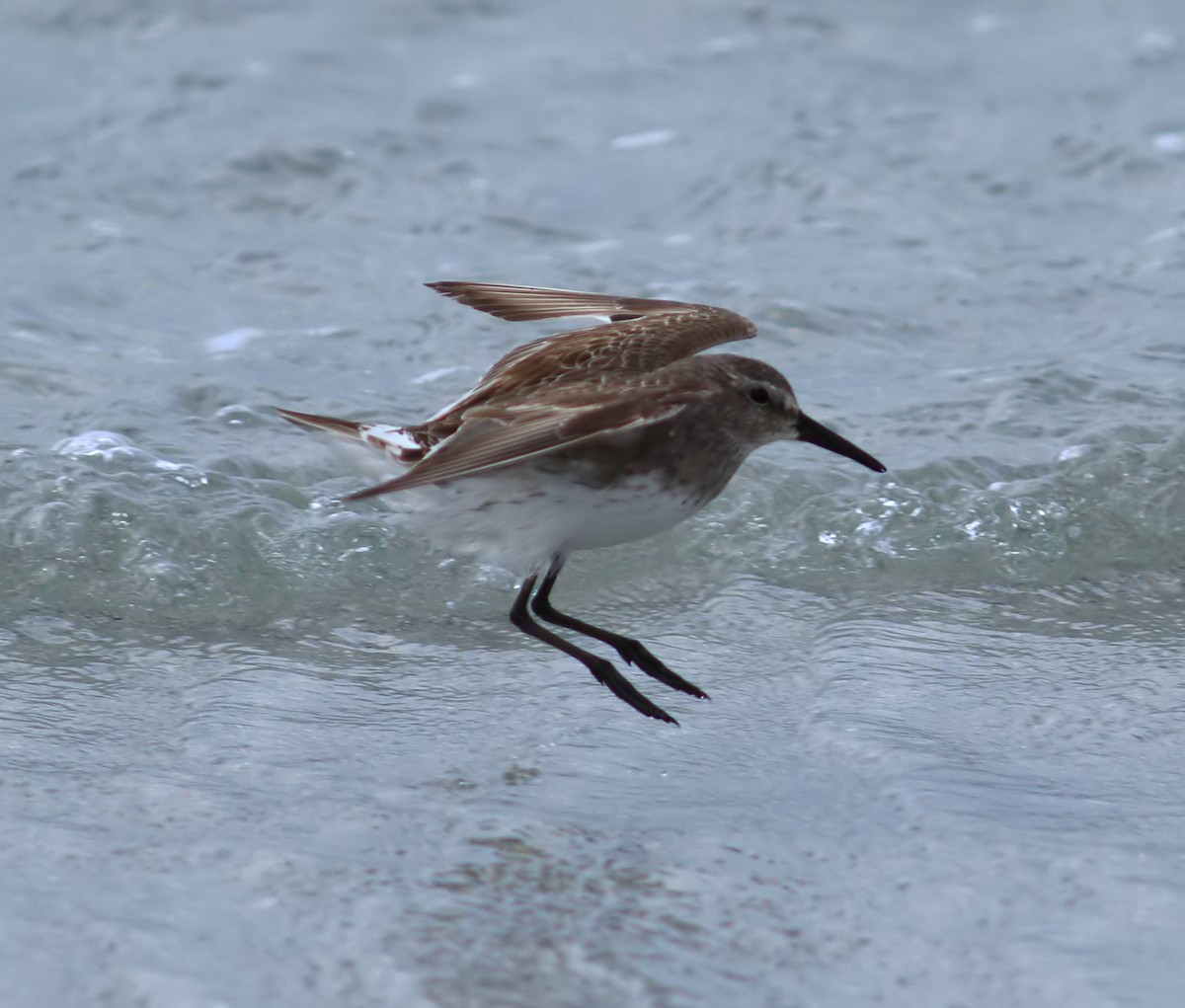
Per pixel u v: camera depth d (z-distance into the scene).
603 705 9.87
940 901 7.55
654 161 19.20
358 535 11.94
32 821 8.14
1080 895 7.60
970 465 13.09
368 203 18.16
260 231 17.45
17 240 16.83
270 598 11.35
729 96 20.70
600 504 8.58
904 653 10.55
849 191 18.56
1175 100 20.62
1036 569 12.07
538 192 18.50
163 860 7.82
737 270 16.86
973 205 18.33
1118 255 17.27
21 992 6.68
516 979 6.90
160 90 20.05
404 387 14.52
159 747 9.16
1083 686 10.18
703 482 8.84
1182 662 10.62
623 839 8.18
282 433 13.49
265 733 9.34
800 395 14.38
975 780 8.80
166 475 12.42
